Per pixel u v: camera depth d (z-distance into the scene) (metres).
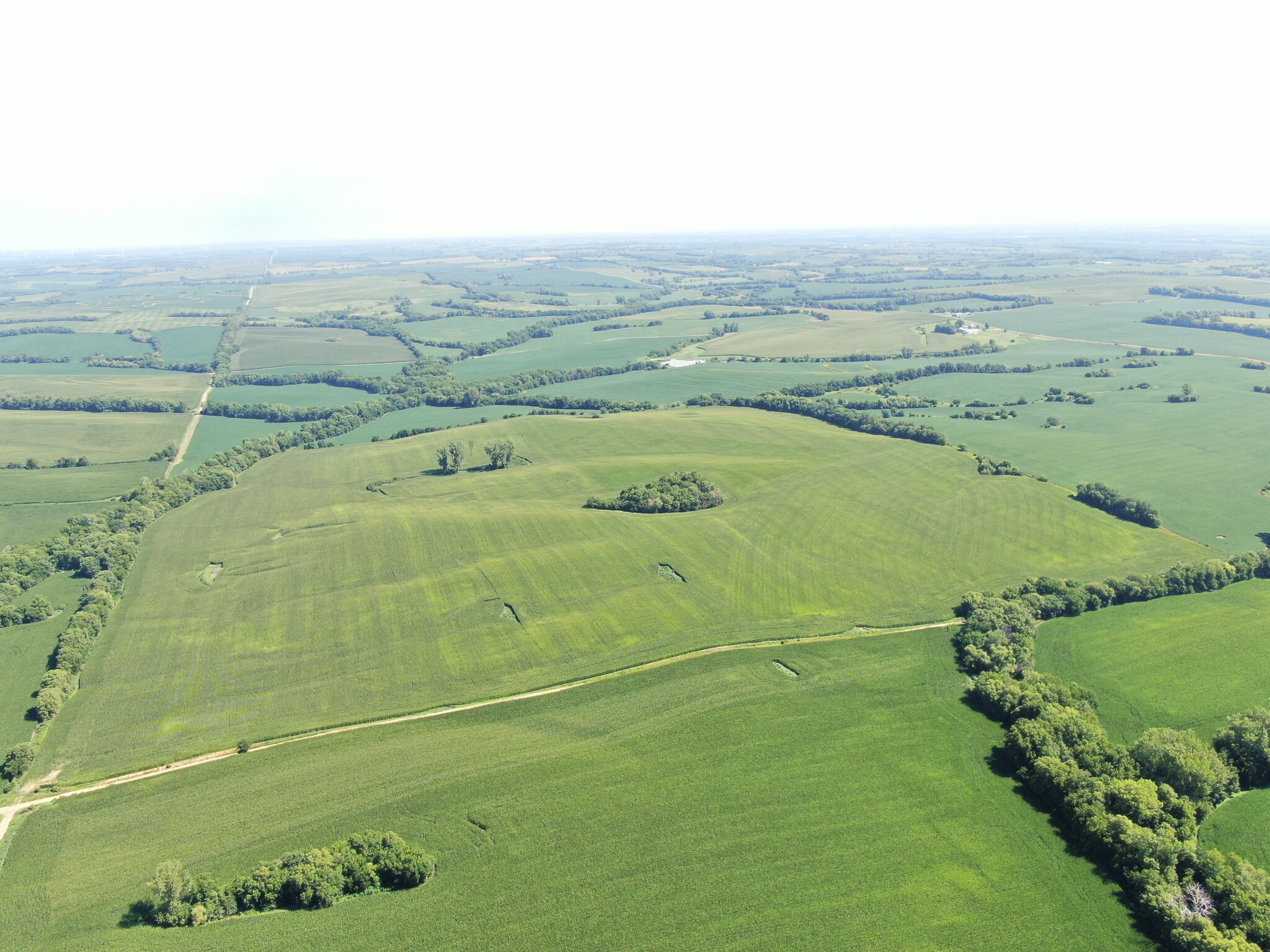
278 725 89.25
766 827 73.00
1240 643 101.00
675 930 62.41
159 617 112.56
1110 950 60.94
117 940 61.81
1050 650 101.06
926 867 68.38
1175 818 69.69
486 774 80.44
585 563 125.88
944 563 124.81
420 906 65.00
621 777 79.81
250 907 65.19
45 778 81.19
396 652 103.31
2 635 107.81
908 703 91.81
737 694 93.81
